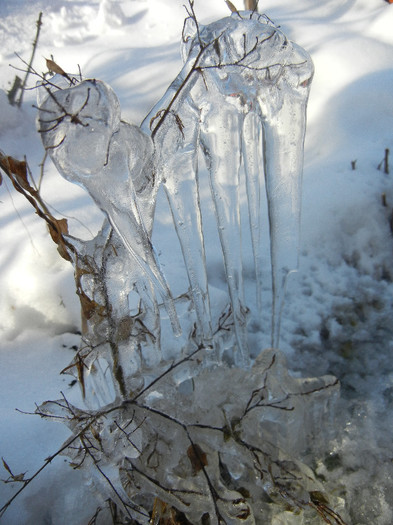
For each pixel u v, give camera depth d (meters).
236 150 0.38
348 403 0.50
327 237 0.59
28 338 0.53
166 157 0.36
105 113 0.27
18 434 0.44
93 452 0.38
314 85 0.73
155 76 0.77
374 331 0.54
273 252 0.44
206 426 0.39
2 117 0.69
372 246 0.58
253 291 0.57
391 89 0.70
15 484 0.41
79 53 0.85
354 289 0.57
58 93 0.27
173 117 0.35
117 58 0.82
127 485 0.41
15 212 0.61
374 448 0.47
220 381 0.45
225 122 0.37
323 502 0.41
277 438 0.45
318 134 0.68
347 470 0.46
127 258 0.37
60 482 0.42
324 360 0.53
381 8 0.84
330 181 0.62
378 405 0.49
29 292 0.53
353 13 0.86
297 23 0.84
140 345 0.43
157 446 0.41
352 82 0.72
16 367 0.50
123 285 0.38
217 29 0.37
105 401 0.45
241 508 0.39
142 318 0.42
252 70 0.36
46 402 0.39
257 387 0.44
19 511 0.41
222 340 0.48
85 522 0.41
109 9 0.89
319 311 0.55
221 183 0.40
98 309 0.38
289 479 0.40
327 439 0.47
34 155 0.68
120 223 0.31
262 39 0.36
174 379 0.43
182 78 0.36
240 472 0.42
